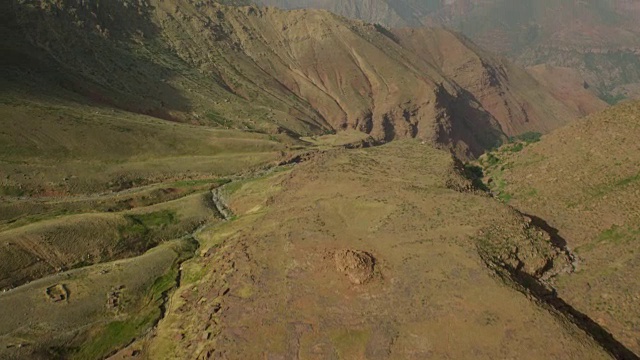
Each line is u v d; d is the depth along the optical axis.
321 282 48.84
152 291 59.81
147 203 90.31
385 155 93.94
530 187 74.06
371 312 44.25
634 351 42.44
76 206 83.62
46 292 56.34
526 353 38.16
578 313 47.22
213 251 64.81
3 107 102.31
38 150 96.31
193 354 44.78
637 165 65.31
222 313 47.72
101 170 98.56
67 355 49.66
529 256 52.56
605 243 56.12
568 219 63.03
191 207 84.94
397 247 52.81
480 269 47.19
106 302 56.56
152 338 51.38
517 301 43.00
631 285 48.47
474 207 60.66
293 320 44.72
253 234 62.50
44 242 66.12
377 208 62.78
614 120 76.38
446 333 40.97
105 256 68.81
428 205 62.03
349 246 54.25
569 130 82.06
